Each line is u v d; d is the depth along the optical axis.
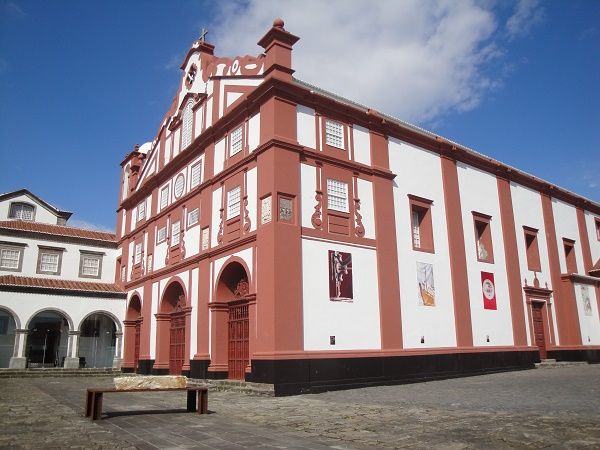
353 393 14.40
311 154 16.97
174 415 10.30
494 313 21.97
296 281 15.45
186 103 23.61
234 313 18.05
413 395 13.33
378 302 17.48
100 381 21.20
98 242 30.78
